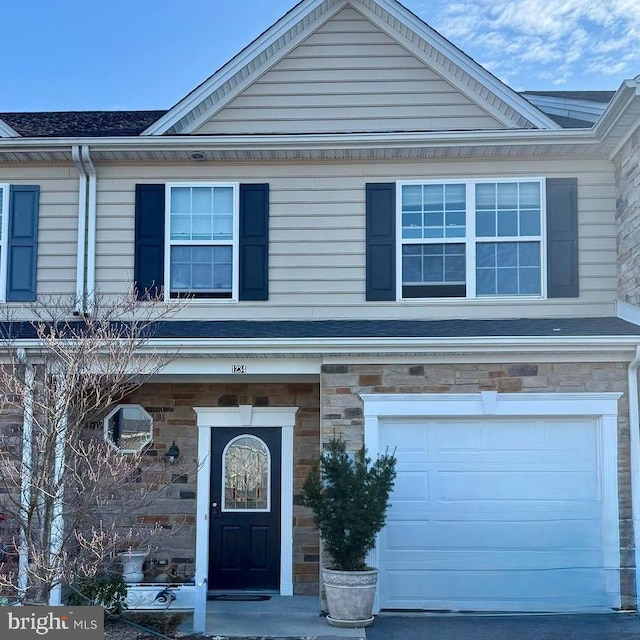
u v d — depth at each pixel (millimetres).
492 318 10672
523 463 9555
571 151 10805
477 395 9438
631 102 9305
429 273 10820
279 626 8695
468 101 11258
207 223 10992
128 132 11500
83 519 7164
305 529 10836
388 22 11320
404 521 9508
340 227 10922
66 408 6777
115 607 8469
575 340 9164
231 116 11297
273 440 11062
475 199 10891
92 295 10484
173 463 10859
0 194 11109
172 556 10742
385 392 9477
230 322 10633
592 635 8070
